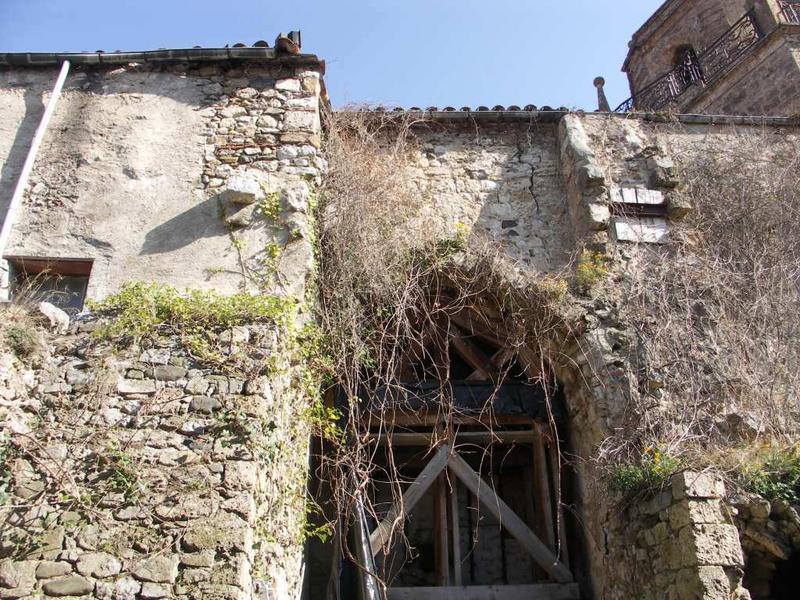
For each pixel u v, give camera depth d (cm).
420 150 883
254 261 667
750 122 959
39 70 780
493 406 801
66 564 445
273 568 507
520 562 936
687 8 1709
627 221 820
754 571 575
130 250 675
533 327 767
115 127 746
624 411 695
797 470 589
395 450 945
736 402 696
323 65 805
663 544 566
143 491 477
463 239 798
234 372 540
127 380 526
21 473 475
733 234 848
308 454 638
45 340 536
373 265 730
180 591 440
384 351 723
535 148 900
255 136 754
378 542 694
